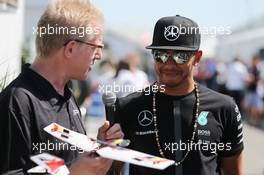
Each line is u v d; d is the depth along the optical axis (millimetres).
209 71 21969
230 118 3406
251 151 13367
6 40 6199
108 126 2777
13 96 2498
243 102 20375
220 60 24219
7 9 6160
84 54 2721
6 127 2449
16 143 2443
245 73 19500
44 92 2615
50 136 2559
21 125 2463
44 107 2584
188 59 3309
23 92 2523
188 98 3379
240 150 3496
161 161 2350
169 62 3299
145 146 3402
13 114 2457
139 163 2309
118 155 2375
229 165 3551
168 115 3377
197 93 3396
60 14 2674
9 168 2439
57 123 2646
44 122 2553
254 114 19781
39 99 2574
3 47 6102
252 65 19844
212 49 27484
